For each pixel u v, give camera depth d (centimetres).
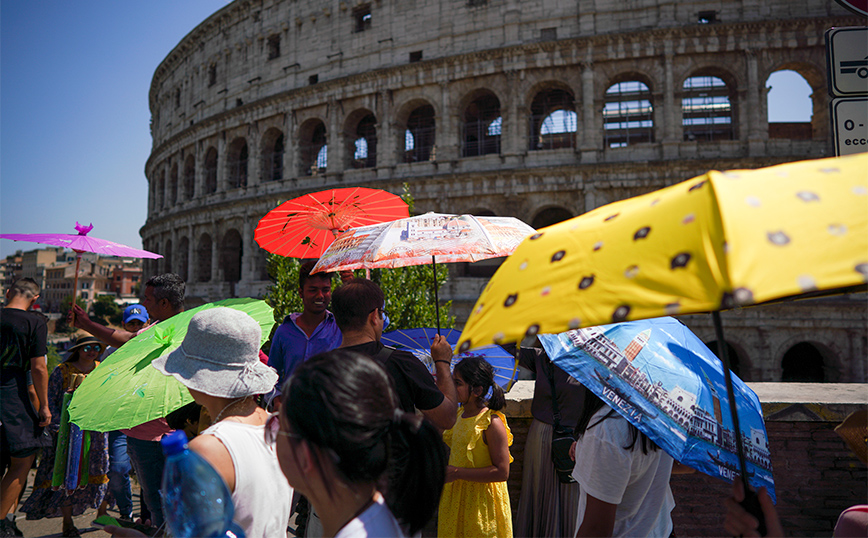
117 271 12412
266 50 4553
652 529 354
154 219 5709
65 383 862
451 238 530
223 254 4597
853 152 407
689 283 178
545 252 251
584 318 199
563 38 3428
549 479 620
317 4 4250
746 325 3120
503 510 536
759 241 172
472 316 263
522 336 213
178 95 5703
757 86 3194
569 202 3391
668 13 3316
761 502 276
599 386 352
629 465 331
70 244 641
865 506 275
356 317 459
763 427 405
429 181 3603
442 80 3675
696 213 196
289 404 217
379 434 211
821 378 3653
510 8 3562
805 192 191
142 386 470
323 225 795
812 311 3061
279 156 4812
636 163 3222
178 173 5341
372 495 222
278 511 330
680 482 708
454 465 549
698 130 3953
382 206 782
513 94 3509
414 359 447
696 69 3291
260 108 4428
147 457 615
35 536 806
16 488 739
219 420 348
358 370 218
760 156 3114
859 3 411
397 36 3897
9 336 736
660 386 358
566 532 592
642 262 200
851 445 322
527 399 738
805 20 3130
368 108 3934
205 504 242
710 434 357
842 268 162
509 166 3503
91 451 822
